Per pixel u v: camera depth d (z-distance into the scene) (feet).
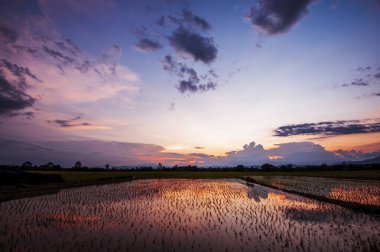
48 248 32.30
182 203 68.44
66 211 55.83
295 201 72.90
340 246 34.09
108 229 41.11
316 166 366.22
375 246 34.01
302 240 36.50
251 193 94.02
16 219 47.80
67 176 183.93
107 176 184.34
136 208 60.18
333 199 69.92
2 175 110.22
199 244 34.47
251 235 38.73
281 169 358.43
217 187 119.44
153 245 33.73
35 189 96.63
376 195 82.43
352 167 325.62
